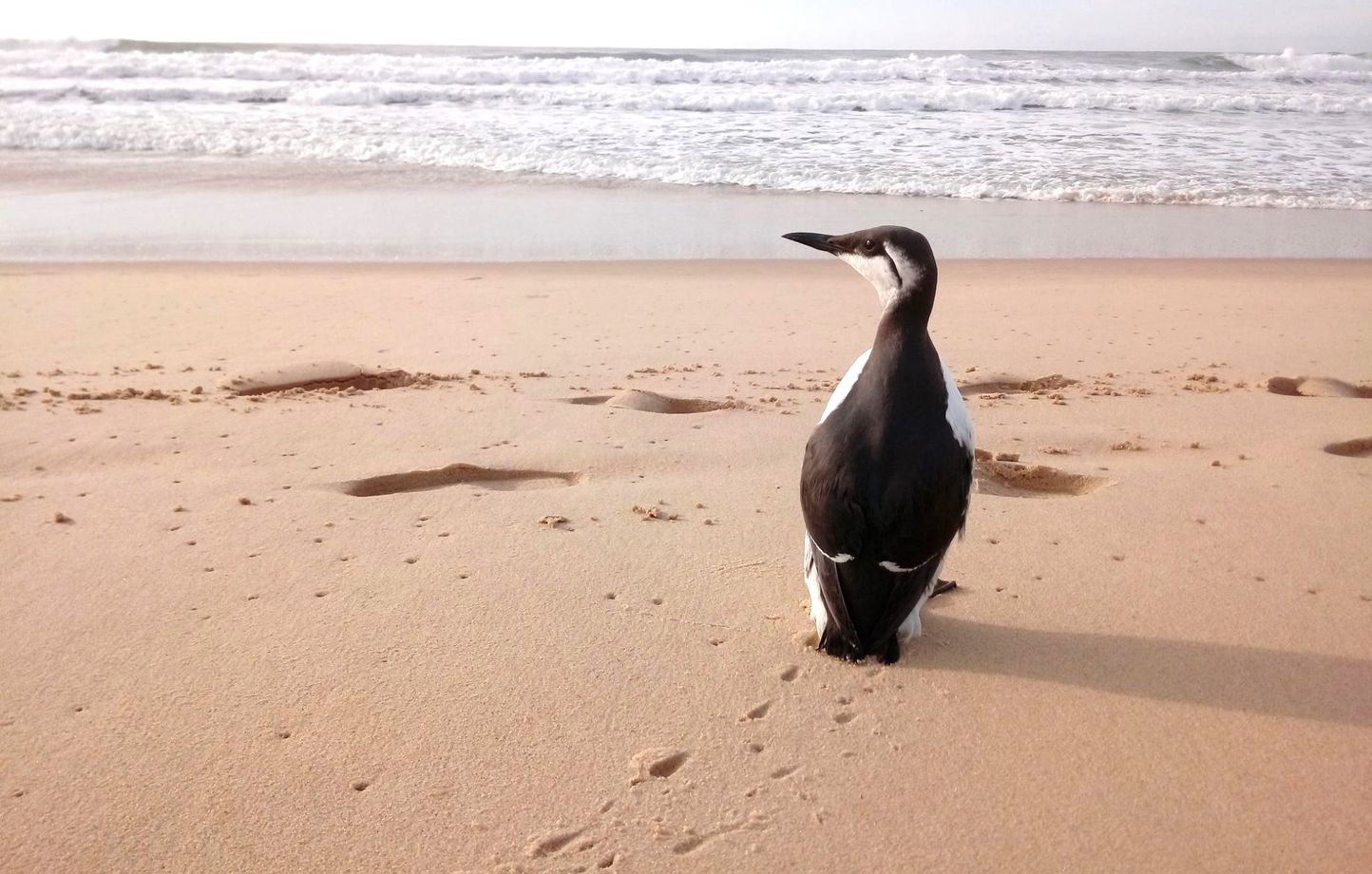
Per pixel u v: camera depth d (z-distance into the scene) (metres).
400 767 0.80
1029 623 1.01
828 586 0.89
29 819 0.74
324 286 2.58
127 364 1.89
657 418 1.59
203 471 1.37
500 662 0.94
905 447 0.84
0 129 5.13
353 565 1.12
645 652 0.96
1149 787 0.78
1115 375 1.86
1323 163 4.59
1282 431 1.55
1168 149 4.95
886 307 0.91
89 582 1.08
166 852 0.71
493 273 2.76
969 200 3.90
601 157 4.72
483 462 1.41
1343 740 0.83
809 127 5.62
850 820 0.75
